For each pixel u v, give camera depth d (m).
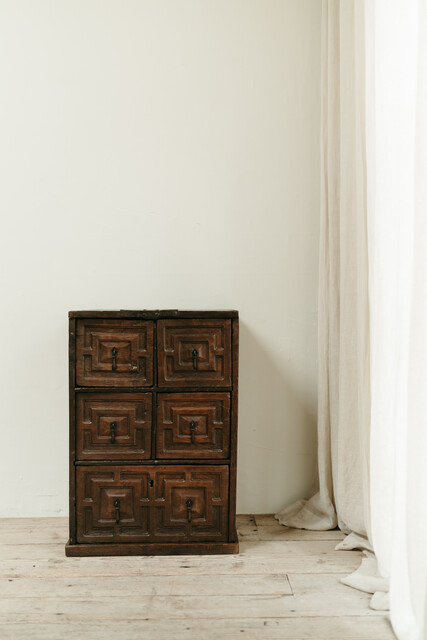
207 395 2.69
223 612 2.25
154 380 2.68
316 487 3.17
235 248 3.10
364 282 2.55
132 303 3.09
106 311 2.65
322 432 2.97
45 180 3.03
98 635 2.10
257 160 3.08
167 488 2.70
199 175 3.07
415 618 1.99
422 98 1.84
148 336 2.67
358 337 2.66
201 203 3.08
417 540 1.92
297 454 3.16
